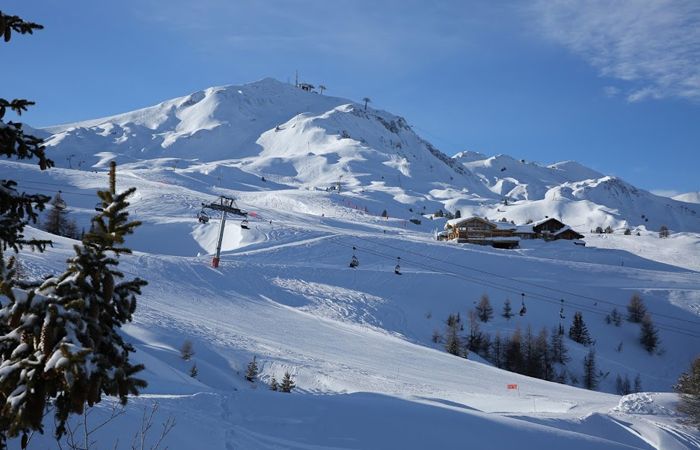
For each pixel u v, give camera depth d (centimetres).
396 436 1748
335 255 9006
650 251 15262
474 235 12181
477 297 8138
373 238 10381
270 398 1867
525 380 4441
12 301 399
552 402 3353
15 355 386
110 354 450
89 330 419
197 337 3959
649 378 6969
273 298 6388
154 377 2394
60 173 14550
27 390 373
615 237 17400
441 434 1814
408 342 5397
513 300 8312
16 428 382
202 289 5988
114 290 465
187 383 2625
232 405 1783
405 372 4069
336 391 3378
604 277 10019
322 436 1672
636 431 2647
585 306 8519
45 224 8350
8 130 481
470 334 6912
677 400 3122
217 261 6919
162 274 6128
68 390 388
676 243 15888
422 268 8962
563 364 6725
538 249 12419
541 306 8281
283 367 3691
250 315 5359
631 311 8288
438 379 3984
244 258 8219
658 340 7806
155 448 1052
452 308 7662
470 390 3719
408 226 15775
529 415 2661
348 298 6944
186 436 1232
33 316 395
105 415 1126
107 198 458
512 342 6569
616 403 3450
